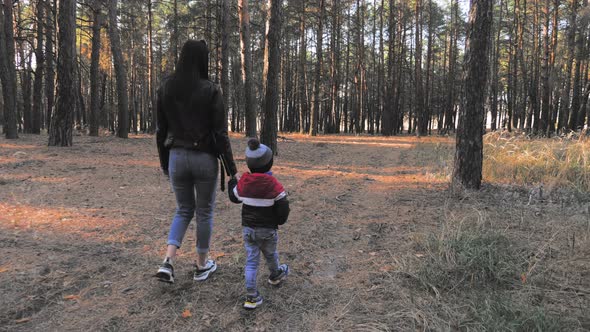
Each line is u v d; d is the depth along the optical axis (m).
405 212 5.74
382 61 35.69
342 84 44.44
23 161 8.91
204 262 3.43
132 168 8.80
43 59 19.50
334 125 34.44
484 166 8.12
